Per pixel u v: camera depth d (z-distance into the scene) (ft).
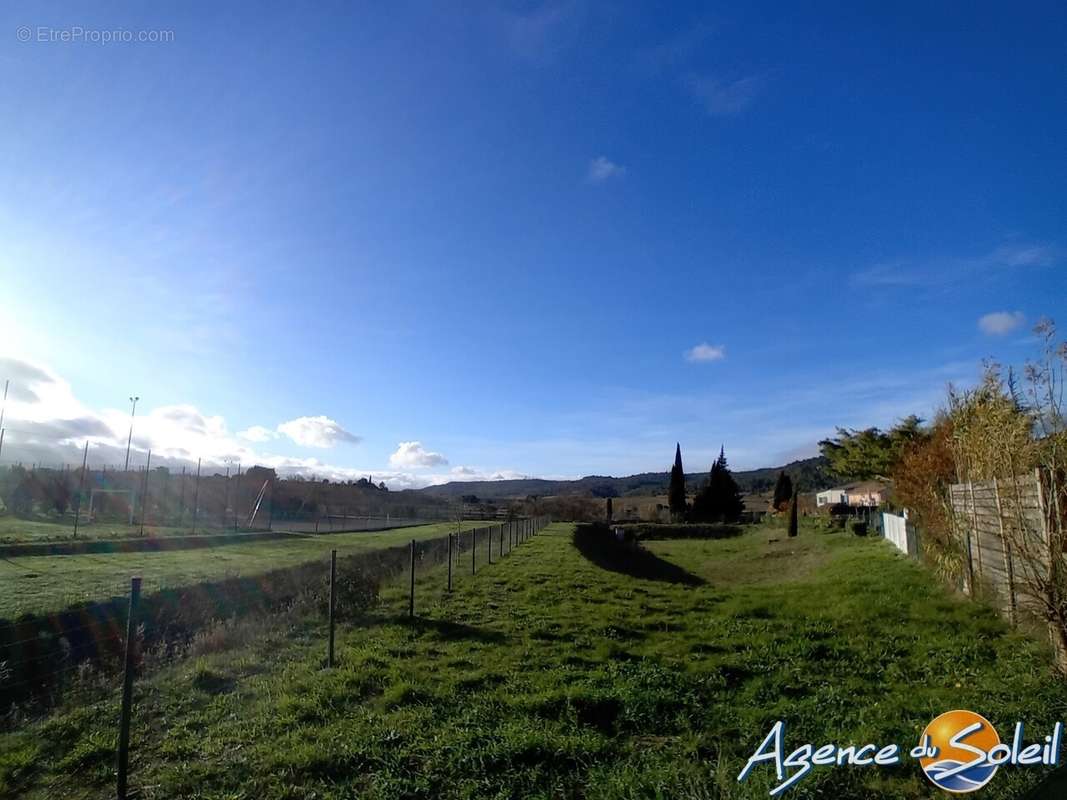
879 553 81.76
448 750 19.60
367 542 102.27
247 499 173.06
